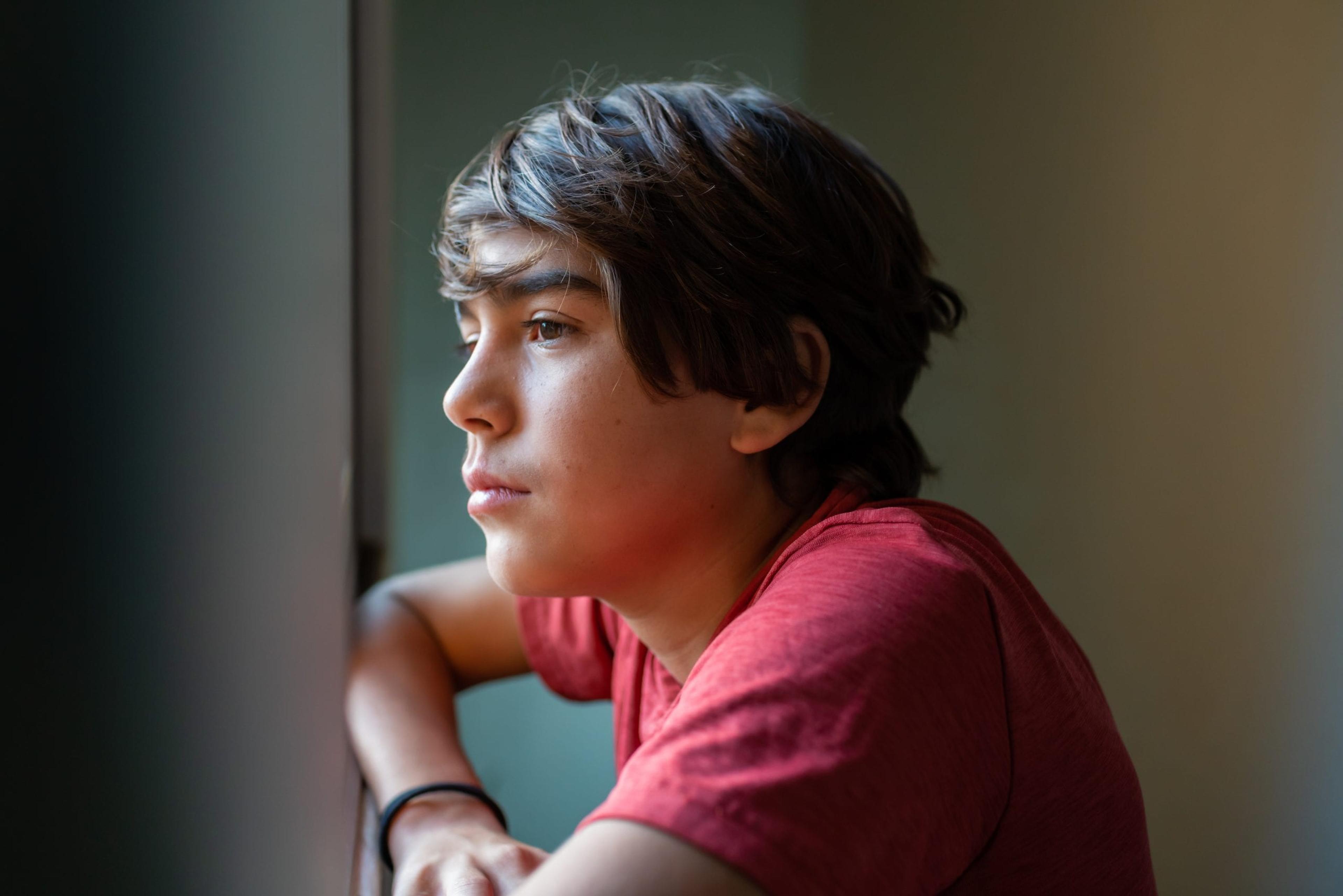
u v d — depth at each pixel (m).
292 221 0.51
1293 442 1.15
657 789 0.39
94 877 0.34
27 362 0.28
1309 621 1.15
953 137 1.27
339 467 0.64
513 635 0.87
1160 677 1.24
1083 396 1.25
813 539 0.58
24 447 0.28
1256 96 1.14
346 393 0.74
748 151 0.58
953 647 0.48
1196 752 1.23
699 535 0.59
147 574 0.36
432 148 1.20
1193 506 1.21
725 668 0.44
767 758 0.40
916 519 0.56
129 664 0.35
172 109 0.36
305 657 0.54
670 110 0.59
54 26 0.29
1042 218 1.25
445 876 0.58
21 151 0.27
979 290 1.27
